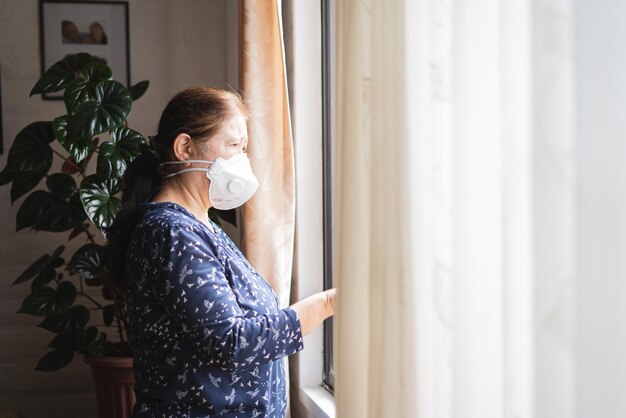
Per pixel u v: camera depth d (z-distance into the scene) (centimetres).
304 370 249
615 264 73
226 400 153
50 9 346
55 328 286
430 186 106
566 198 76
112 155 256
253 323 146
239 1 228
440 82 104
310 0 242
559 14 75
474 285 94
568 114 75
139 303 152
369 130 121
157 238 149
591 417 74
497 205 93
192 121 160
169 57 359
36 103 348
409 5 107
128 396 284
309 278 246
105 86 262
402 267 108
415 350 108
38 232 350
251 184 165
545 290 77
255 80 222
